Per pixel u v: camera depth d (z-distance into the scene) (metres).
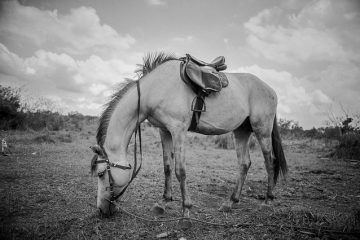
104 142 3.62
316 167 8.32
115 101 3.80
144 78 3.93
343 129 13.88
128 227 3.36
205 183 5.83
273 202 4.57
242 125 4.84
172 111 3.72
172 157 4.31
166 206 4.16
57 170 5.97
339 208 4.43
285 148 12.52
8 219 3.43
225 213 3.99
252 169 7.84
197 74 3.81
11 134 10.70
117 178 3.49
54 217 3.56
